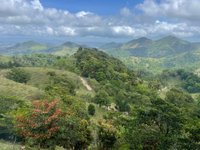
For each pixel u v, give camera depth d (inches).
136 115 2191.2
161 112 2060.8
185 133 2047.2
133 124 2145.7
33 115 1732.3
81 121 2220.7
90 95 7687.0
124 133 2277.3
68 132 1841.8
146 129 2050.9
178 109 2133.4
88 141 2266.2
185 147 1925.4
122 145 2305.6
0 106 4079.7
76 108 4202.8
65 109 1967.3
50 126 1752.0
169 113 2041.1
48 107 1764.3
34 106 1780.3
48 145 1791.3
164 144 1962.4
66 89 6978.4
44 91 6176.2
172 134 2016.5
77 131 1958.7
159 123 2075.5
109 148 2415.1
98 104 6998.0
